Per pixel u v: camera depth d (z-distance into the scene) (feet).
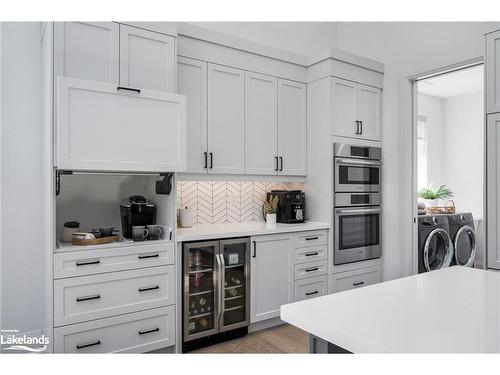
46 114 7.75
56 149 6.91
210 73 9.88
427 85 18.17
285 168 11.41
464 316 3.46
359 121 11.82
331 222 11.12
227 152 10.18
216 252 8.97
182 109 8.11
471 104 19.60
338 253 11.28
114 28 7.66
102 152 7.16
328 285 11.15
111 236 8.12
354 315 3.50
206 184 11.18
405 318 3.41
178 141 8.06
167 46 8.31
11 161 8.51
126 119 7.43
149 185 9.34
